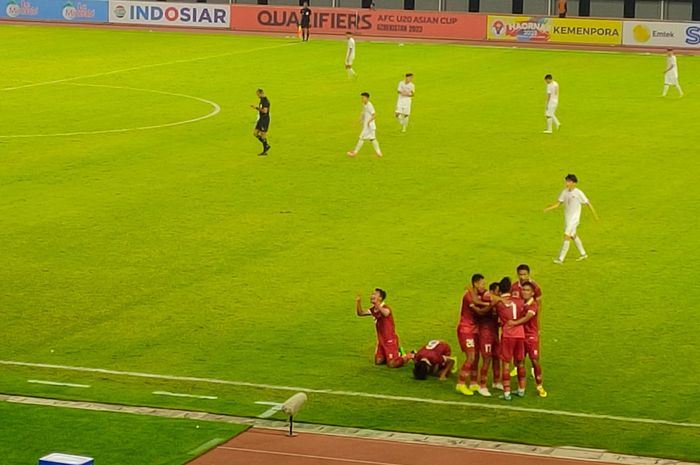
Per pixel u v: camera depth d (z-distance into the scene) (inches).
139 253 2444.6
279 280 2292.1
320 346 1972.2
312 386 1804.9
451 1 6899.6
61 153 3314.5
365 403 1739.7
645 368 1889.8
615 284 2292.1
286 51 5369.1
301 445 1569.9
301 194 2908.5
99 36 5797.2
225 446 1561.3
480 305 1788.9
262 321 2084.2
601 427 1660.9
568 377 1854.1
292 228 2625.5
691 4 6491.1
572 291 2251.5
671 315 2126.0
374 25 6043.3
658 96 4296.3
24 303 2164.1
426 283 2277.3
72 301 2178.9
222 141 3489.2
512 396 1780.3
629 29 5762.8
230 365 1887.3
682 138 3590.1
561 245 2532.0
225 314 2116.1
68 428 1616.6
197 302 2174.0
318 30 6087.6
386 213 2751.0
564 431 1643.7
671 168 3218.5
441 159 3287.4
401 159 3282.5
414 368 1846.7
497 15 5905.5
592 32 5802.2
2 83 4446.4
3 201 2819.9
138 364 1888.5
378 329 1895.9
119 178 3043.8
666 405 1745.8
